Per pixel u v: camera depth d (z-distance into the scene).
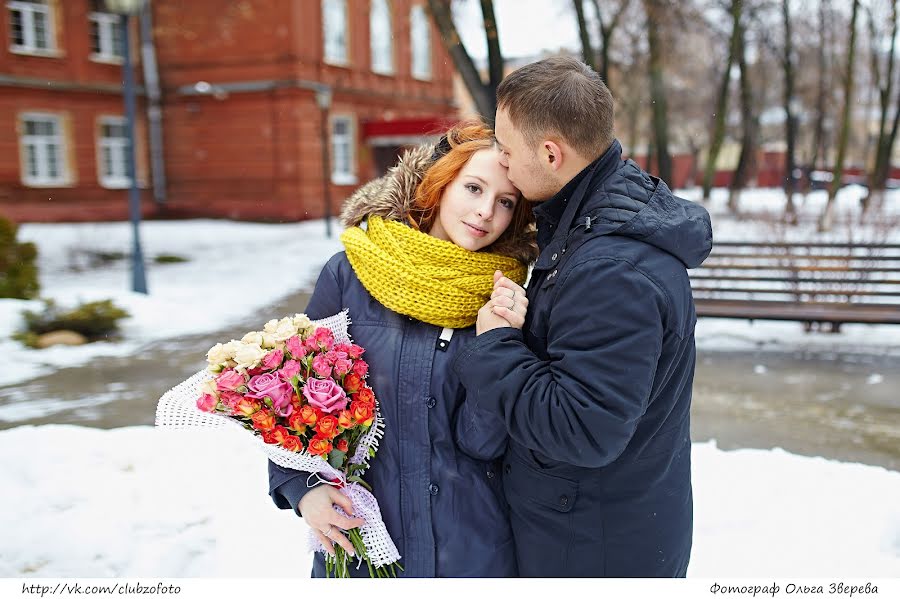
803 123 33.16
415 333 1.68
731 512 3.32
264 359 1.58
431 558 1.65
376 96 24.12
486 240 1.70
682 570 1.63
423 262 1.64
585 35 10.16
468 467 1.67
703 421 4.89
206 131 21.70
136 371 6.31
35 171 19.80
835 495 3.47
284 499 1.69
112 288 10.67
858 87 25.91
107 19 20.83
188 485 3.64
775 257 7.25
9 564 2.94
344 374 1.60
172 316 8.32
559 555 1.56
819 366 6.16
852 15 17.44
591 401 1.32
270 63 20.67
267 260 13.64
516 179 1.56
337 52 22.84
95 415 5.16
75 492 3.54
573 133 1.44
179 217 21.95
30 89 19.20
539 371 1.41
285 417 1.57
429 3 8.15
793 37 22.77
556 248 1.49
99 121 20.73
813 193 27.06
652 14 14.02
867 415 4.96
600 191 1.46
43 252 14.38
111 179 21.41
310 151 21.17
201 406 1.54
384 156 24.36
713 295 8.06
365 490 1.65
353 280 1.77
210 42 21.16
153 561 2.94
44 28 19.66
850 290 7.11
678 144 38.00
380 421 1.66
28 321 7.31
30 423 4.99
